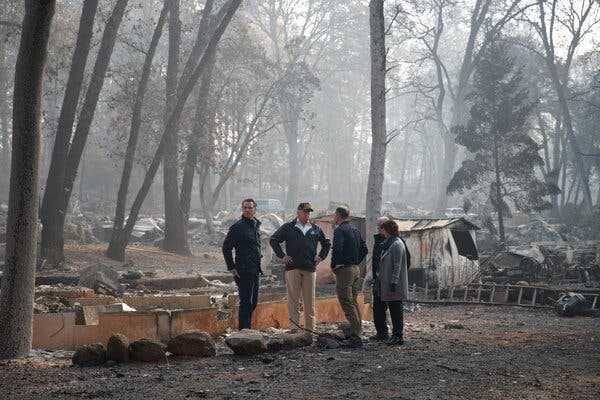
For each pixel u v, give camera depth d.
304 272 11.09
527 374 8.34
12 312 9.73
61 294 14.38
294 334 10.80
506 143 41.88
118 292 16.97
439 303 20.66
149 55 32.44
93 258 30.52
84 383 7.86
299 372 8.46
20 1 43.56
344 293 10.71
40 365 9.06
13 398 7.12
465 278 24.19
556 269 29.22
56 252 27.23
